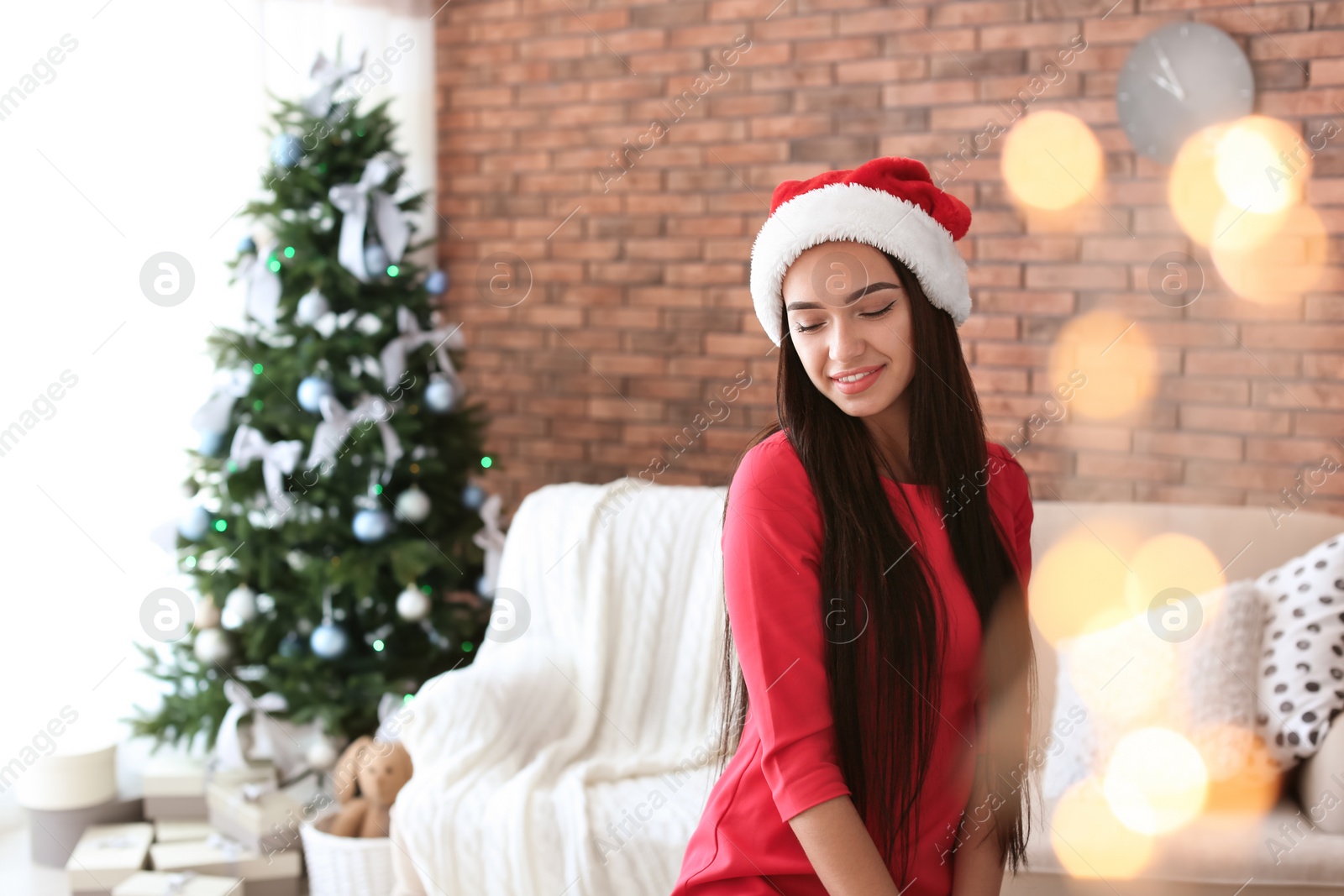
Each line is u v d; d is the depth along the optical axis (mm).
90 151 2477
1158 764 1523
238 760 2297
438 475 2502
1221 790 1536
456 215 2867
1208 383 1559
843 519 908
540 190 2811
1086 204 1807
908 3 2521
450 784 1955
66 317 2463
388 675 2412
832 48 2605
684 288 2668
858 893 823
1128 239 1750
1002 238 1899
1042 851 1437
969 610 937
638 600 2295
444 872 1888
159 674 2441
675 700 2195
